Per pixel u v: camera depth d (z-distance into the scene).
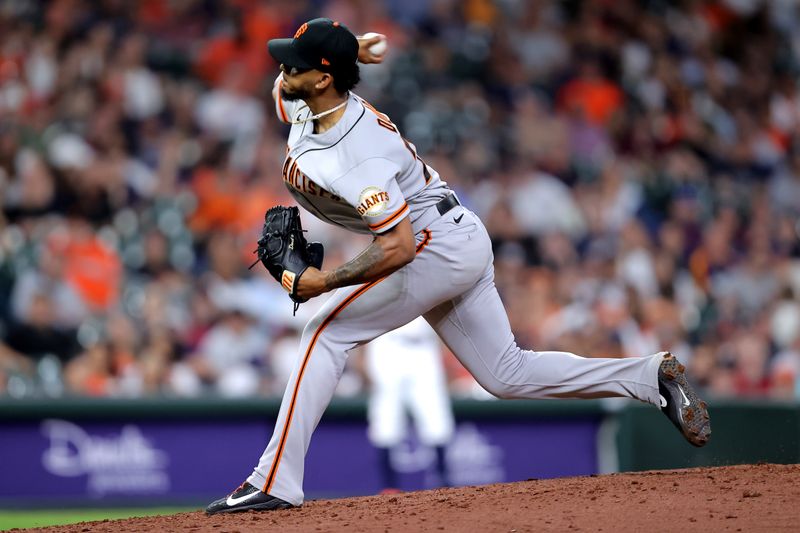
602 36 52.91
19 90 40.97
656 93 52.34
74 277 35.03
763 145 53.78
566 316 38.16
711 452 30.61
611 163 48.16
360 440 30.98
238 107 43.31
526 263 41.69
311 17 48.09
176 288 35.53
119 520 15.28
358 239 36.75
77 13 44.03
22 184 37.47
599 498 14.38
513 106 48.50
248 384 34.50
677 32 55.56
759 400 31.03
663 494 14.44
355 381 34.00
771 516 13.02
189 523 14.36
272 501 14.99
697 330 41.16
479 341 15.47
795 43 59.41
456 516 13.75
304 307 35.94
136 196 38.84
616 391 15.71
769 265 46.22
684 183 48.28
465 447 31.44
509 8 51.91
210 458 29.81
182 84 43.53
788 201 51.81
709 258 45.25
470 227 14.95
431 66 48.59
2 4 43.44
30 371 32.69
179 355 34.53
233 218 39.38
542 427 31.56
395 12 49.88
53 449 29.14
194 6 46.12
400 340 31.06
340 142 14.18
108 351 33.19
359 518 13.98
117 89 41.62
